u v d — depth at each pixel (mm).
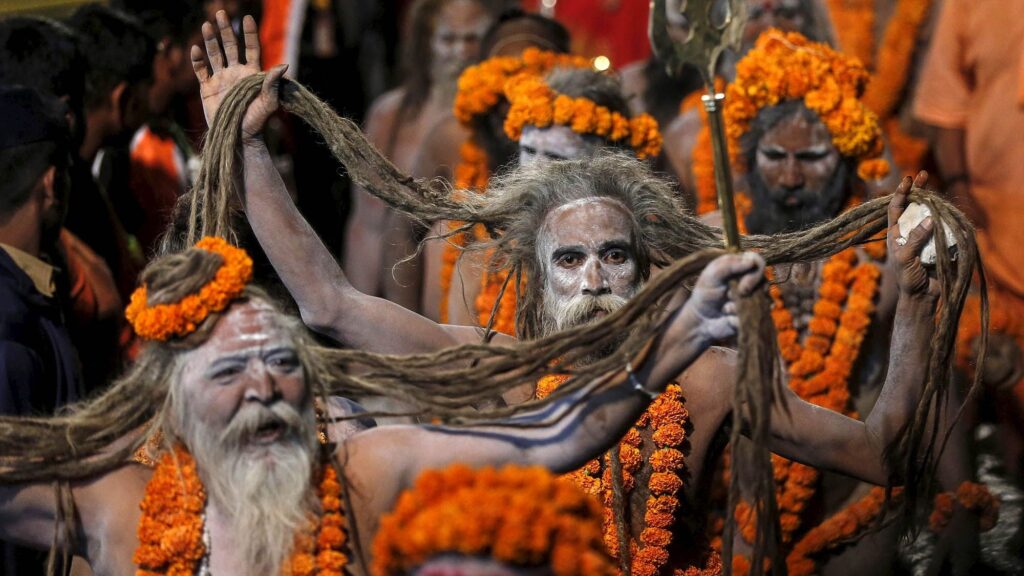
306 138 24047
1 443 9594
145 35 17766
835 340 15031
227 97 11211
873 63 22031
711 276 9133
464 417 9656
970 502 14555
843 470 11430
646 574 11328
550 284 11906
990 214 18734
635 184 12133
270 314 9414
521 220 12188
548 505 8203
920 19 21812
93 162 18047
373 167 11797
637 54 29859
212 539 9484
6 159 13125
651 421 11609
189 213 11938
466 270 15789
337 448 9766
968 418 14953
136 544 9664
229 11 20609
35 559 12812
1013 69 18562
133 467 9930
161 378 9562
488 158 18906
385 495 9633
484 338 12156
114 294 15992
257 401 9227
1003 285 18297
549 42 19906
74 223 16453
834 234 11531
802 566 14242
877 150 15750
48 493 9711
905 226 11016
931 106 19781
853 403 15227
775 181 15766
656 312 9703
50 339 13086
